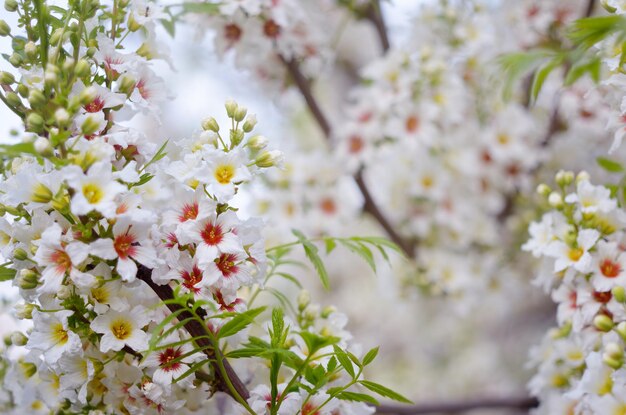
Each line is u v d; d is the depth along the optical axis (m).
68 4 0.72
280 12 0.94
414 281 1.21
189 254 0.70
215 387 0.72
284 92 1.08
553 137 1.22
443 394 1.69
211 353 0.71
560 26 1.14
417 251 1.20
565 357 0.80
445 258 1.18
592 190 0.77
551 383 0.82
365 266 1.74
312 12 1.09
